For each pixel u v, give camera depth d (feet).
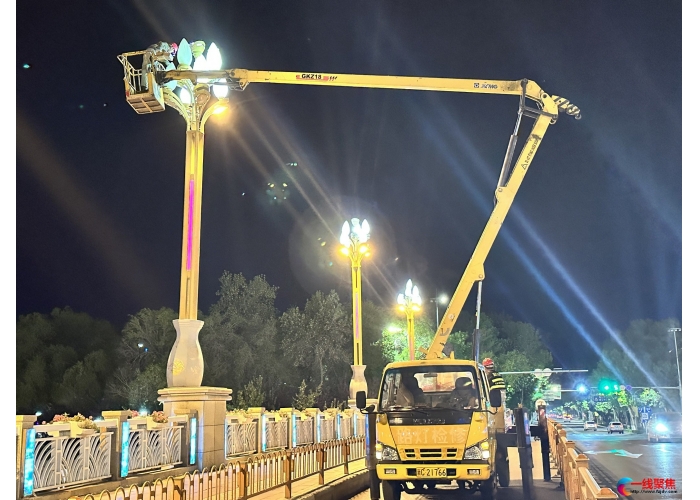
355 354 85.97
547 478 52.29
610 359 264.31
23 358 167.22
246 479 30.83
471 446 35.60
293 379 170.91
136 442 33.35
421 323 198.39
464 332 242.17
